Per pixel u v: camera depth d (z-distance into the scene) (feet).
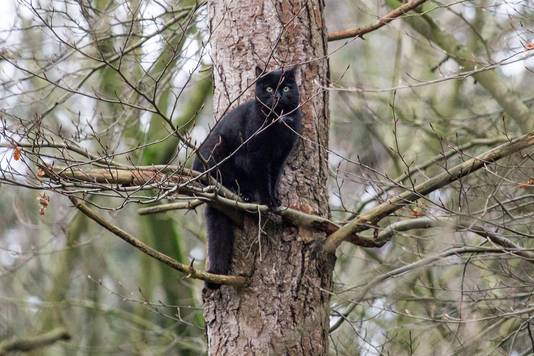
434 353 34.55
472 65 43.42
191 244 59.93
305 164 31.04
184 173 27.07
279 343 28.81
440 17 55.01
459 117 52.75
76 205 25.44
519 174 36.83
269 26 32.01
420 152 50.83
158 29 41.50
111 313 54.49
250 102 31.32
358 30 36.17
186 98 54.70
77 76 47.09
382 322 41.06
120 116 41.34
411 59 55.26
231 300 29.55
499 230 34.30
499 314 32.60
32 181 25.91
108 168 26.22
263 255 29.71
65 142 29.45
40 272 59.11
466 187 37.52
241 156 31.01
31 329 56.03
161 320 57.57
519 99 46.37
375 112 53.88
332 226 30.07
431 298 35.96
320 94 32.07
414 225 29.91
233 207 28.37
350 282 44.29
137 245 26.45
